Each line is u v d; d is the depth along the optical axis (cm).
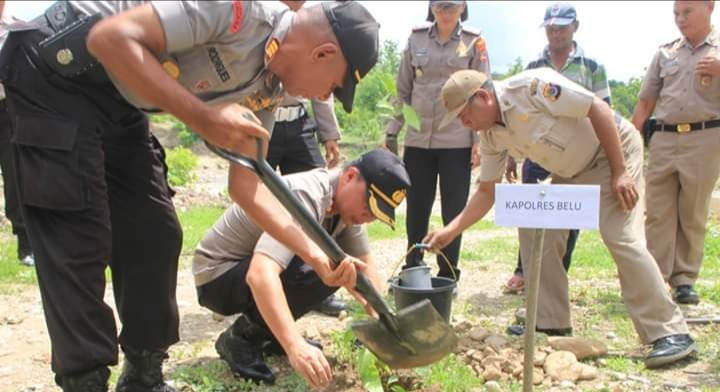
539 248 304
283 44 239
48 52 243
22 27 249
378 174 327
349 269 268
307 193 328
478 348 402
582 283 602
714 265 687
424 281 388
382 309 278
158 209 295
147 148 291
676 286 545
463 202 553
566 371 364
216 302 359
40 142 249
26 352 406
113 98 260
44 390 350
